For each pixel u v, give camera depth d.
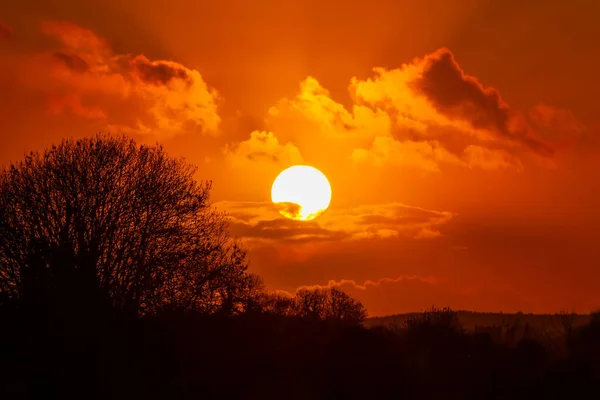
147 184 185.88
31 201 179.25
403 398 160.00
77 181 181.88
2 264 174.25
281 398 163.12
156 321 175.50
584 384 158.12
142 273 178.00
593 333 182.62
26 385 158.38
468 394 158.88
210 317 186.88
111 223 179.88
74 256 173.12
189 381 168.12
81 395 159.00
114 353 166.38
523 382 162.25
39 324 165.50
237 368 177.00
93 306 169.62
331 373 173.75
